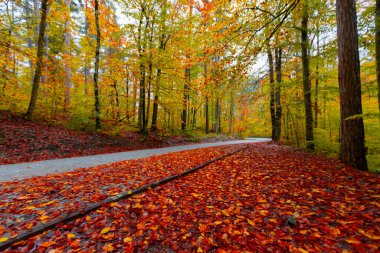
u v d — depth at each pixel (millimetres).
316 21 9086
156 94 14430
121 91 16328
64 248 2174
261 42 7012
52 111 13781
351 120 5488
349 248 2082
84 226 2652
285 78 13344
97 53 12562
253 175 5172
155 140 14828
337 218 2709
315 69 10938
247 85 9586
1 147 7664
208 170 5867
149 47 13219
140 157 8500
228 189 4195
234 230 2551
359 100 5488
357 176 4398
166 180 4664
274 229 2561
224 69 6934
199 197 3754
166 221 2820
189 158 7656
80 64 16484
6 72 12273
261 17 6371
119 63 13070
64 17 14781
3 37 10375
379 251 1957
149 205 3346
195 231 2584
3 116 10312
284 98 12562
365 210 2832
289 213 2947
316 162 6375
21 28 12047
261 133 33656
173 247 2250
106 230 2535
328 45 8578
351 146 5508
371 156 7246
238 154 8820
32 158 7691
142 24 13773
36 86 11445
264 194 3814
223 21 6715
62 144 9656
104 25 13742
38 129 10266
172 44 14727
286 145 13445
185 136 18797
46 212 2967
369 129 9484
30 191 3818
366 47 7652
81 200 3414
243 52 6797
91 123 13477
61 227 2582
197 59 8141
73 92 15836
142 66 13398
